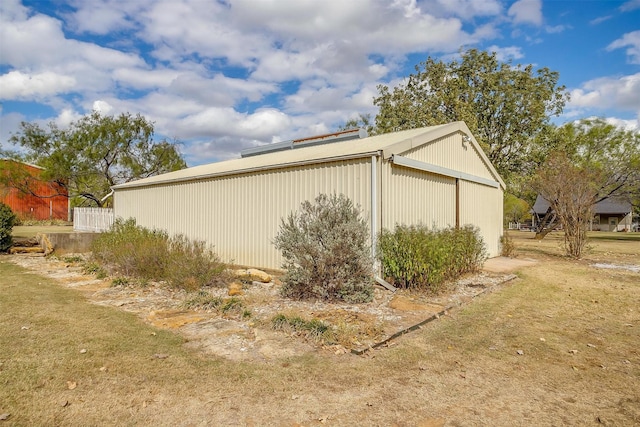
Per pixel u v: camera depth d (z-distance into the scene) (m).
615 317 5.82
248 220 10.00
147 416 2.81
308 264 6.29
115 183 26.45
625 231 41.84
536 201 43.75
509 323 5.45
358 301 6.21
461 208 11.12
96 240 11.91
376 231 7.42
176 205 12.48
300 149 12.73
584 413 3.01
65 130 24.75
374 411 2.97
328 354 4.10
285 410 2.96
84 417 2.76
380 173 7.52
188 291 6.93
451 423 2.83
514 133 23.38
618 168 24.92
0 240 12.16
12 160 24.12
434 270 7.01
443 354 4.21
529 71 23.59
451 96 22.83
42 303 5.91
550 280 8.92
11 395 3.00
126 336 4.47
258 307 5.87
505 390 3.38
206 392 3.20
